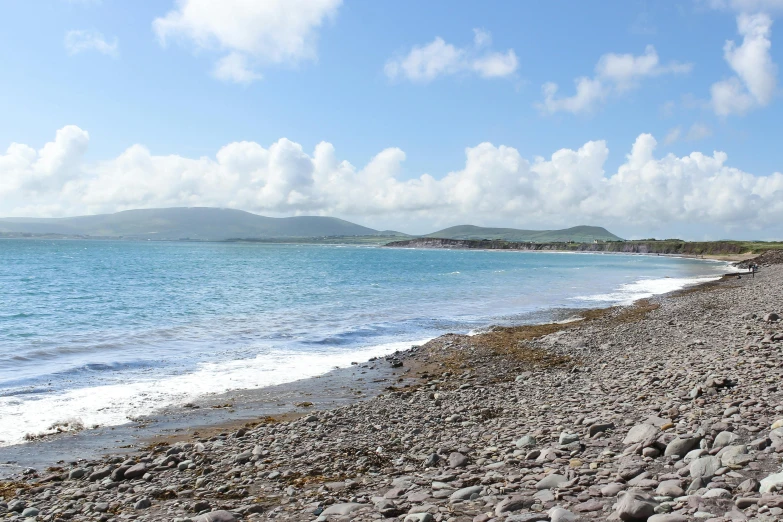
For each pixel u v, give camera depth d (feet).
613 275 281.95
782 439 23.65
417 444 35.47
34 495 30.71
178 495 28.73
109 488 31.12
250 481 30.01
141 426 45.83
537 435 33.09
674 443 25.22
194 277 233.76
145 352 77.36
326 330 98.02
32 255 435.12
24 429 44.65
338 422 42.86
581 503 20.24
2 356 72.95
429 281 223.92
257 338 89.45
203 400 54.24
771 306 99.55
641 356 63.26
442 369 67.72
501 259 583.58
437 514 21.06
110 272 260.83
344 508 23.40
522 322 109.91
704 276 271.90
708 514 17.08
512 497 21.79
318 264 384.27
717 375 41.37
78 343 83.51
